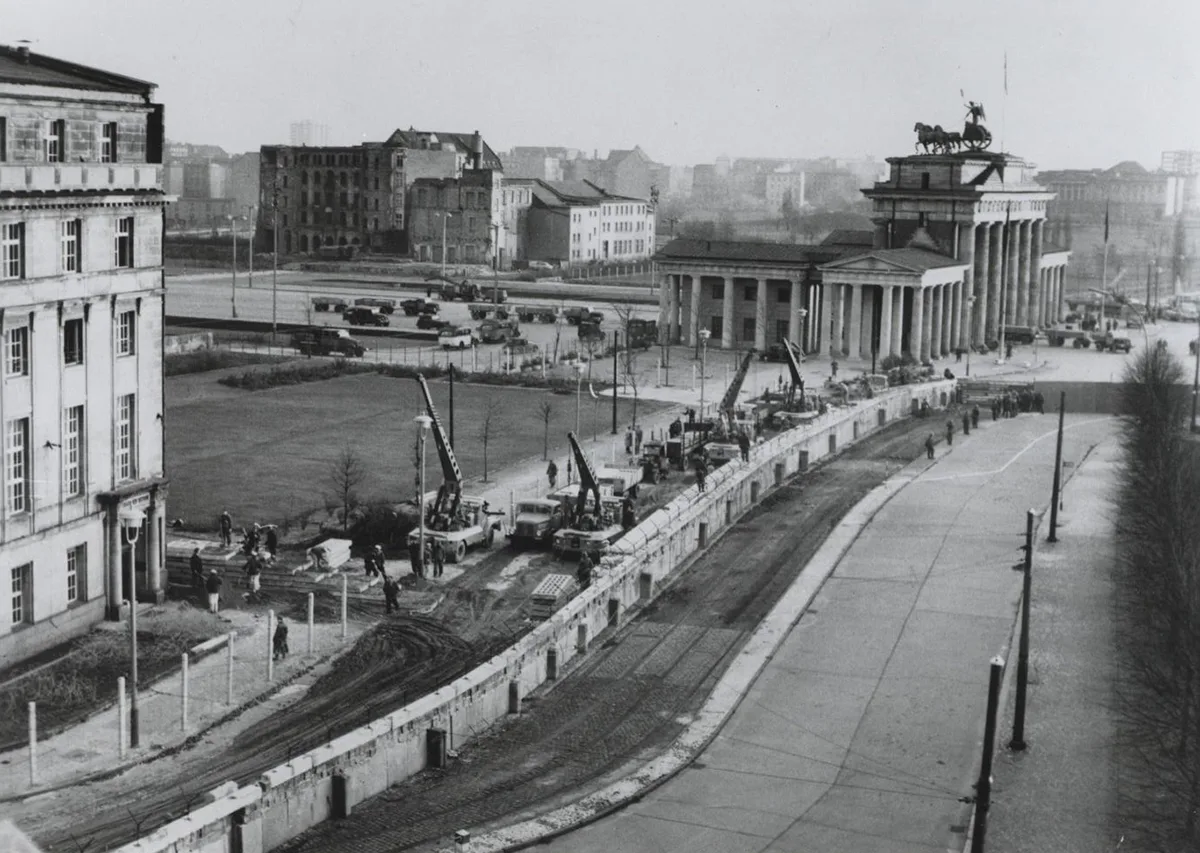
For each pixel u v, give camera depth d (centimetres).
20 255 7431
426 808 5856
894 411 16575
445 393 16762
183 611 8250
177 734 6406
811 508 11700
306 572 9075
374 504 10081
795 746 6731
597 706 7131
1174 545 7912
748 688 7462
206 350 18912
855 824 5897
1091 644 8238
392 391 16762
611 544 9600
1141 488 10500
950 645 8219
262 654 7562
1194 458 11944
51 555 7650
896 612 8831
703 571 9731
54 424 7675
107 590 8088
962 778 6381
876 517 11356
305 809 5597
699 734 6800
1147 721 6253
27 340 7494
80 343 7919
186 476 11706
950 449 14575
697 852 5603
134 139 8300
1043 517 11362
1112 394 18012
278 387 16838
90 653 7488
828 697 7375
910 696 7400
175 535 9869
